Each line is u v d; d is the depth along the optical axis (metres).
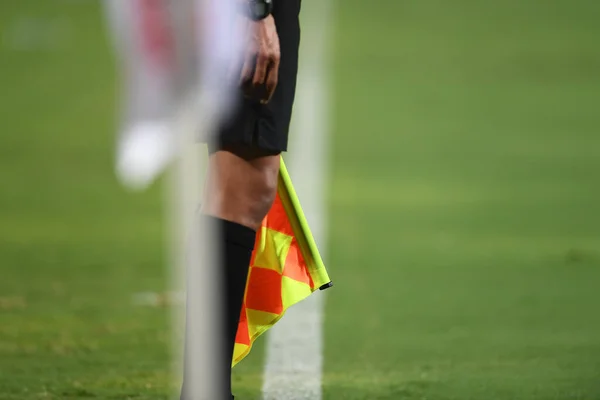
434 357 15.48
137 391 13.37
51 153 37.69
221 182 10.94
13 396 13.13
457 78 55.62
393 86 53.25
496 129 43.38
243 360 15.25
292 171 34.75
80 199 30.61
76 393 13.28
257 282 11.59
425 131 42.69
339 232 26.41
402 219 28.06
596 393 13.51
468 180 33.81
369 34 68.62
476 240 25.52
